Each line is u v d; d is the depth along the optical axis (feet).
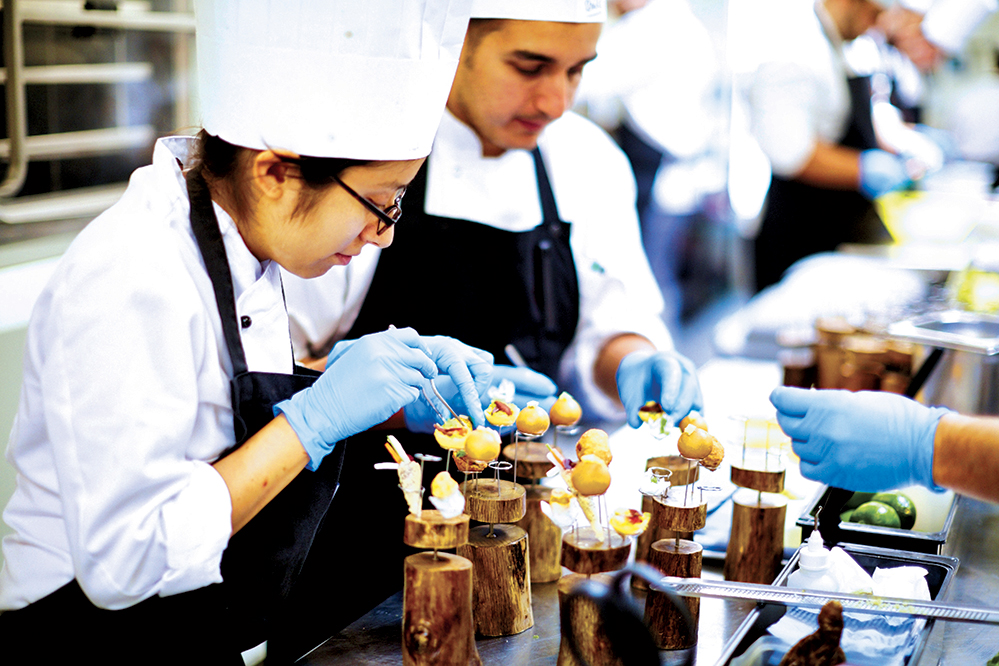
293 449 4.02
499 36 6.46
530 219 7.52
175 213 4.07
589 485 3.84
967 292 8.07
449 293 7.35
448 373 4.84
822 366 7.61
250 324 4.32
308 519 4.39
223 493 3.79
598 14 6.48
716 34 13.20
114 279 3.65
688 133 12.78
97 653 3.96
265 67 3.78
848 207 11.18
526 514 4.92
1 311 7.15
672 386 5.85
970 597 4.82
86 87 7.91
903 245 10.80
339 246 4.14
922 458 4.95
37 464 4.07
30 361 3.92
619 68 12.37
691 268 13.65
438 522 3.72
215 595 4.12
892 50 12.35
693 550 4.39
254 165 3.94
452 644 3.68
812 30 11.12
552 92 6.71
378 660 4.04
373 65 3.77
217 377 4.10
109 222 3.87
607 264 8.20
